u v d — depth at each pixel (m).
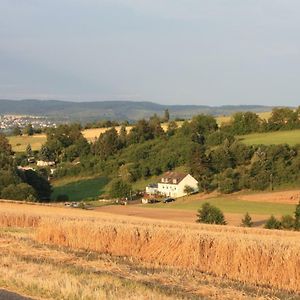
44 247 24.19
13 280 14.84
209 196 86.25
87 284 14.71
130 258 22.08
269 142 100.12
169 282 16.91
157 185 95.62
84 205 81.38
